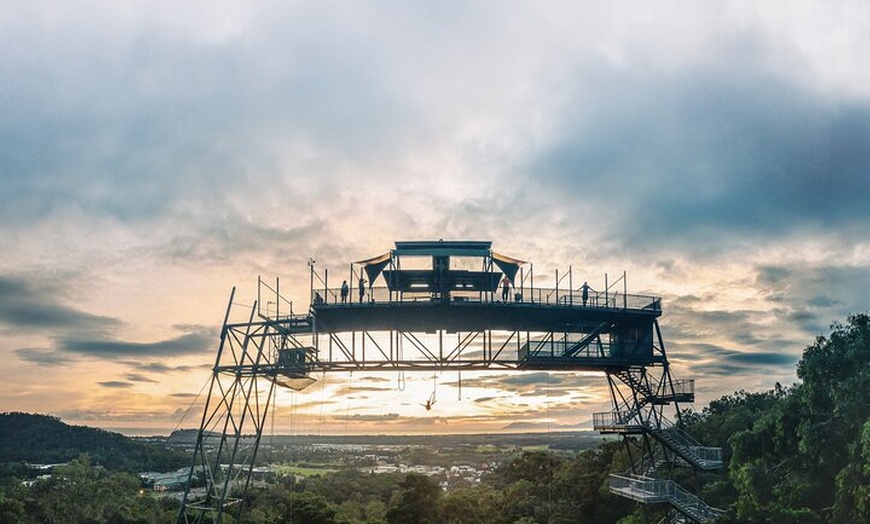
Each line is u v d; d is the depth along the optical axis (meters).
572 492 81.62
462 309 47.97
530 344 50.28
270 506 110.88
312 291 48.50
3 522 99.12
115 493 117.00
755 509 47.56
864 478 40.25
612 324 50.88
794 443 48.50
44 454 179.62
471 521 86.12
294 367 48.38
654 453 55.72
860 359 45.09
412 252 48.62
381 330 50.06
